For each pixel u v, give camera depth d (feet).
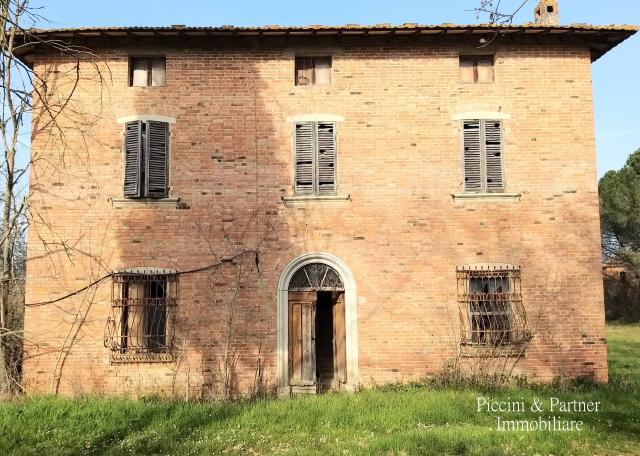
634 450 26.58
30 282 41.32
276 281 41.93
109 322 41.04
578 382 41.04
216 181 42.60
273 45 43.73
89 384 40.60
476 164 43.16
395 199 42.73
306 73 44.62
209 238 42.14
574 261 42.47
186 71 43.34
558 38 43.83
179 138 42.86
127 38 42.52
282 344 41.37
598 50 45.21
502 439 27.58
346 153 43.06
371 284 41.98
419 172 42.98
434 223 42.57
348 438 28.32
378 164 42.98
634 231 106.52
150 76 44.19
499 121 43.52
